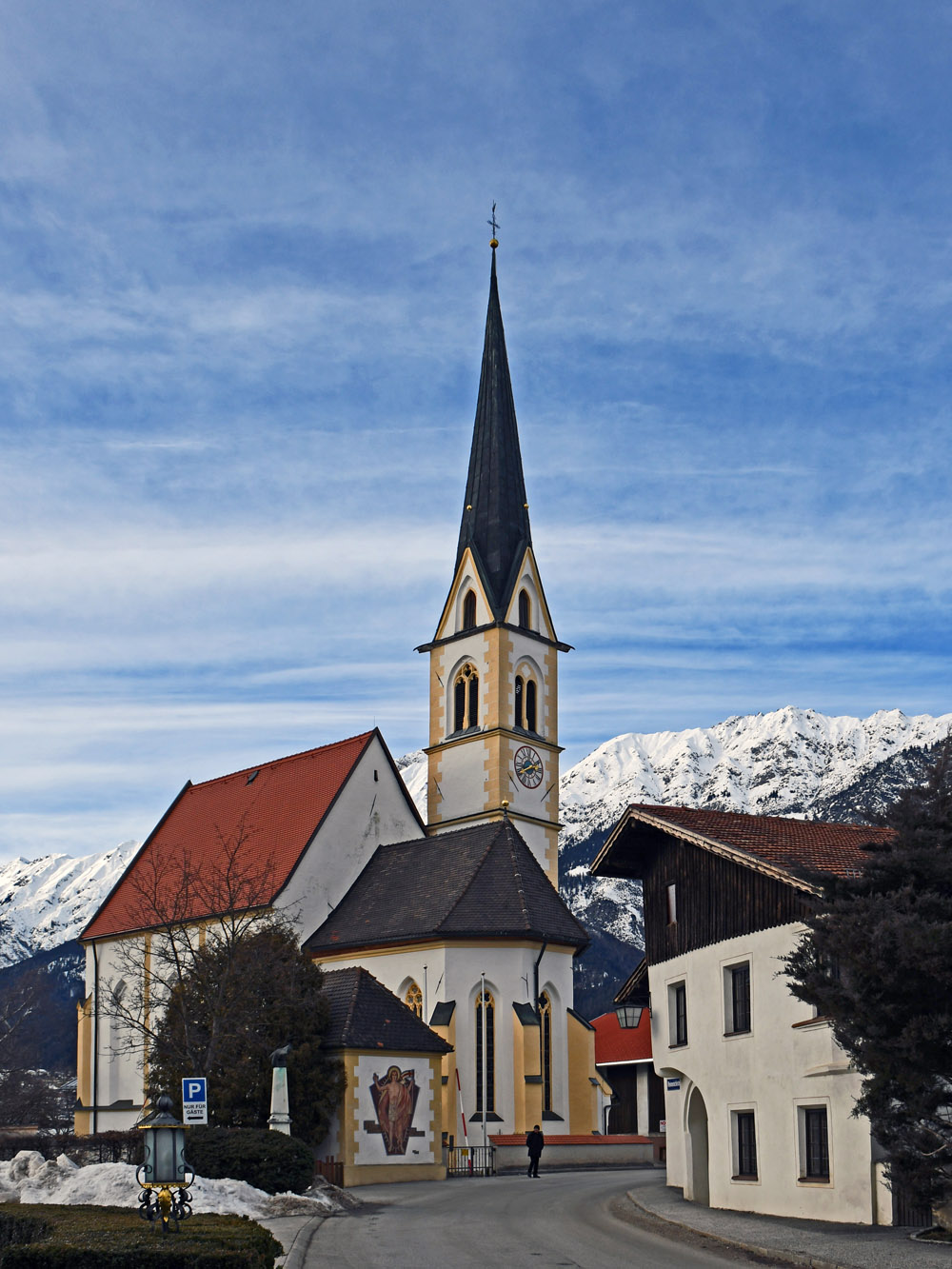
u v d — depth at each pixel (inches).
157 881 2559.1
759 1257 1053.2
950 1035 1031.0
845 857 1432.1
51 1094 3201.3
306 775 2822.3
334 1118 1868.8
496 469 3161.9
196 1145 1518.2
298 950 2066.9
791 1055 1339.8
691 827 1544.0
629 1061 3065.9
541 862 2933.1
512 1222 1323.8
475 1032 2255.2
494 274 3388.3
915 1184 1067.3
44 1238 929.5
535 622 3075.8
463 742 2970.0
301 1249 1089.4
